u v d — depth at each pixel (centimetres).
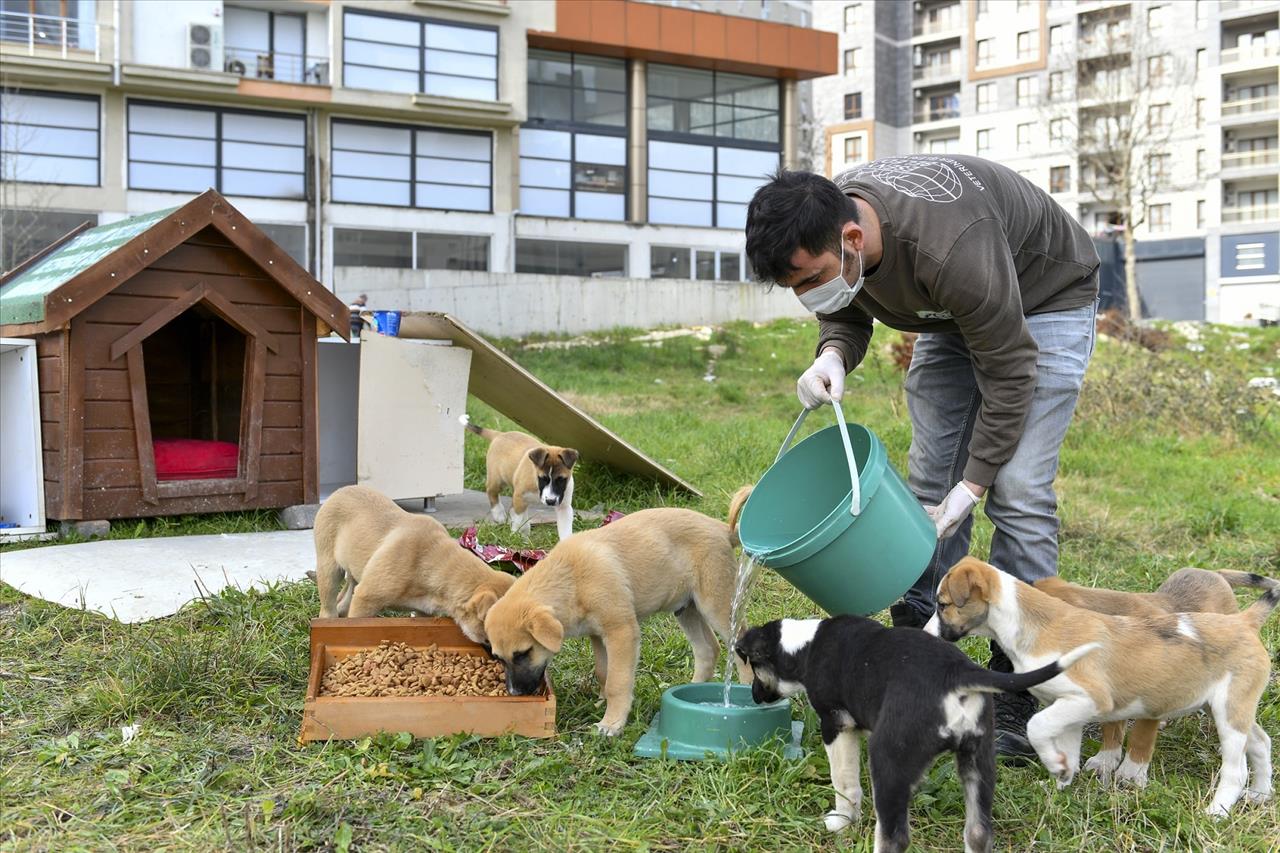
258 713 416
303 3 2498
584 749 388
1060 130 4759
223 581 591
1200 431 1320
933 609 461
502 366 789
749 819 336
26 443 709
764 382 1881
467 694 411
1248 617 370
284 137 2500
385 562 466
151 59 2342
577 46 2819
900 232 367
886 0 5878
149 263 699
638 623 430
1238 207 4884
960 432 460
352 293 2306
